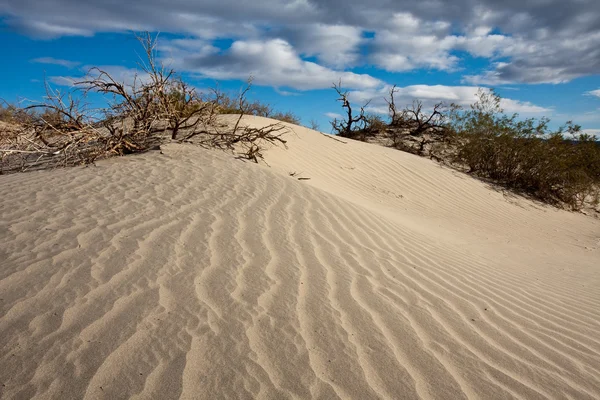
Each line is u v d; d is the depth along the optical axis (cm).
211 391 207
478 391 228
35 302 269
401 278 392
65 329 243
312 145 1252
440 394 222
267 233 454
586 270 649
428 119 2053
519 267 591
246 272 347
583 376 252
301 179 942
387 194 1089
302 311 295
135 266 332
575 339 308
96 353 225
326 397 212
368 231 548
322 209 596
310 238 464
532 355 273
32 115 884
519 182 1432
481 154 1488
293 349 248
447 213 1046
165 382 209
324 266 388
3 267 315
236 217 491
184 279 320
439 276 421
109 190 564
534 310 366
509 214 1145
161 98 932
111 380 207
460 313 329
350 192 1014
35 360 216
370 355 251
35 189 559
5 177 666
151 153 845
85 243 370
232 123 1160
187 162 771
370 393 218
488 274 483
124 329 248
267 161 992
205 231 430
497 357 266
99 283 299
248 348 244
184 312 274
